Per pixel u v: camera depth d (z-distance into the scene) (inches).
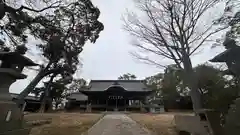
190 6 375.2
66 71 996.6
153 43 404.8
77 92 1828.2
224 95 369.4
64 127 462.9
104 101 1590.8
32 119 589.3
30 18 448.8
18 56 258.5
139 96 1557.6
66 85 1477.6
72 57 901.2
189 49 379.6
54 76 1184.2
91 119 687.1
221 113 241.9
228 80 386.6
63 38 683.4
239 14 312.2
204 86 398.9
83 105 1579.7
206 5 364.8
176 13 384.8
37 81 696.4
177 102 1466.5
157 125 501.7
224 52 264.5
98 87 1649.9
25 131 251.4
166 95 1461.6
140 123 573.0
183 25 383.2
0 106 210.5
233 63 264.2
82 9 661.9
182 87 1262.3
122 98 1558.8
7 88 245.8
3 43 409.4
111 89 1508.4
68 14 600.7
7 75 239.3
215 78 400.2
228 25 332.2
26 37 461.4
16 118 240.4
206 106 372.5
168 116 858.8
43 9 468.1
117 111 1396.4
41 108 1221.7
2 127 207.5
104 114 1026.1
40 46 792.9
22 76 257.9
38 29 488.4
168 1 382.9
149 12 408.5
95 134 396.2
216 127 228.8
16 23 441.1
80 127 469.1
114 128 478.9
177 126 362.3
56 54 813.9
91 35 856.9
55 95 1398.9
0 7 383.6
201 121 244.2
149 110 1392.7
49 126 478.9
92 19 754.2
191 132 277.3
